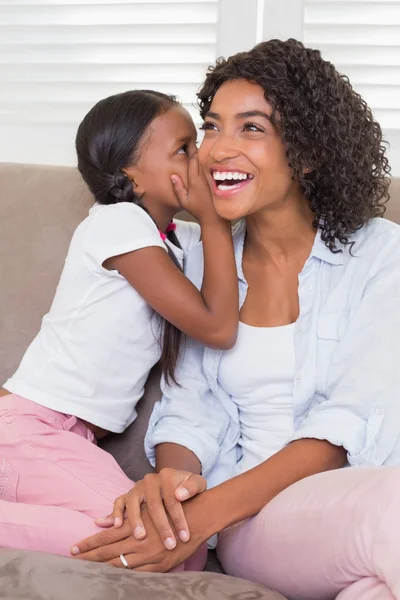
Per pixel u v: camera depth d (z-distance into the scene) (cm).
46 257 159
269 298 139
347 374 125
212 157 129
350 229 136
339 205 135
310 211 139
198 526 115
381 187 145
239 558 119
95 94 197
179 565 119
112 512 119
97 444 152
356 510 95
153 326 144
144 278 136
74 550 113
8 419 135
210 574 101
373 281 130
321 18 184
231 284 137
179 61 191
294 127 127
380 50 183
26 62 197
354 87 185
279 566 108
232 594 93
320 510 101
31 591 89
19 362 157
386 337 124
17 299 159
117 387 143
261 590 97
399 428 120
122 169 147
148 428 146
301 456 119
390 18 182
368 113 142
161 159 145
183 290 135
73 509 127
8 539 115
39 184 163
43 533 115
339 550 96
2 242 161
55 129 198
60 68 196
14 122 199
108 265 141
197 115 192
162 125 146
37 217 161
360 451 119
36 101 198
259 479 117
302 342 132
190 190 144
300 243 139
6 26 197
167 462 136
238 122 128
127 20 193
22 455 133
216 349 138
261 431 138
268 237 138
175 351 145
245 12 185
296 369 132
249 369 137
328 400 125
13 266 160
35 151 199
